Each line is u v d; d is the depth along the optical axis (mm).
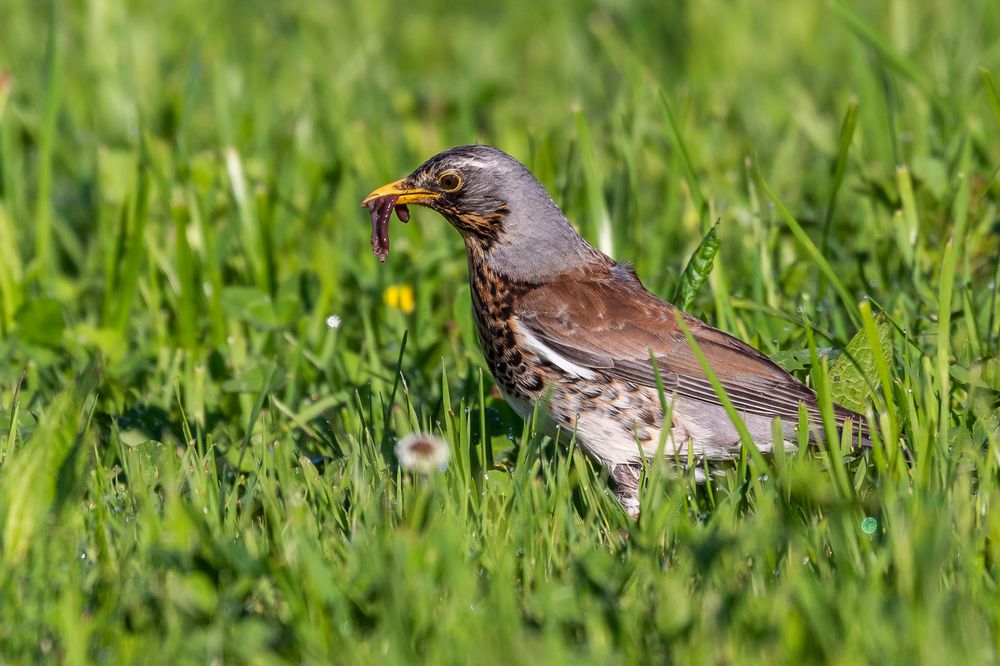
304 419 10133
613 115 15680
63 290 13172
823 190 15086
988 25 19969
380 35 22094
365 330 11617
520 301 10023
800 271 12305
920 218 12508
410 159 16594
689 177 12305
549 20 22703
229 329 12047
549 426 10094
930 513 7465
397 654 6324
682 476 8812
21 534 7430
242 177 13375
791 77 18953
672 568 7418
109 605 6840
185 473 8656
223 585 7047
